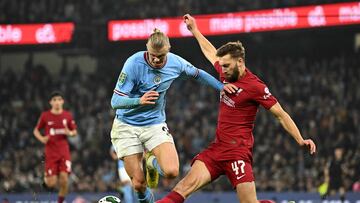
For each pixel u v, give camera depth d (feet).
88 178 212.84
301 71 262.47
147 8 261.24
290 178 204.64
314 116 236.84
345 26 211.20
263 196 188.65
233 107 85.76
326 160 197.06
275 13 213.05
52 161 143.13
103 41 235.61
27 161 232.32
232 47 84.33
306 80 257.55
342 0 207.31
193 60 266.16
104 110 265.95
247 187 84.53
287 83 258.78
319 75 258.57
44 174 146.92
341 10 207.10
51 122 143.54
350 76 254.68
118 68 282.15
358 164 194.08
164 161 88.22
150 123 90.12
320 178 187.42
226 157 85.25
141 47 239.71
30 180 216.74
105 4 266.98
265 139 229.45
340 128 224.74
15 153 238.48
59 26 232.73
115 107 86.69
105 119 258.37
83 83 280.72
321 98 247.91
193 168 85.92
